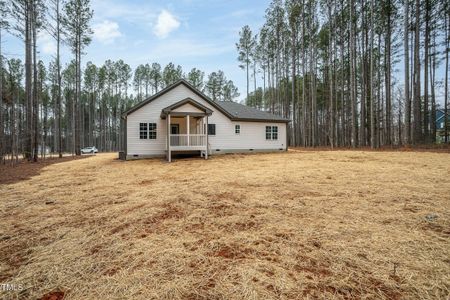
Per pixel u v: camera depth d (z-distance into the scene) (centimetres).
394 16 1845
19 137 1658
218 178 685
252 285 192
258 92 4212
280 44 2744
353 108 1944
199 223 338
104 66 4166
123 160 1411
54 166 1126
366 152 1366
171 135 1322
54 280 208
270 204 413
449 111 2030
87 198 496
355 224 314
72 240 291
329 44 2148
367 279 197
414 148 1441
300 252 245
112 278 208
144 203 446
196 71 3972
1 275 218
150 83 4294
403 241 262
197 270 218
